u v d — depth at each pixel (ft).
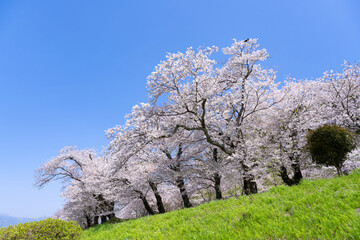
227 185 67.15
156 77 53.31
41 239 25.29
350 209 14.23
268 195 24.76
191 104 51.49
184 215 28.66
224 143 57.47
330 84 60.95
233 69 62.18
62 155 88.33
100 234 38.50
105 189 76.02
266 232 14.30
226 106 60.54
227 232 16.57
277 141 54.85
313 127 54.03
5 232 24.43
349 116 53.93
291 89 59.31
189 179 68.08
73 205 89.04
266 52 55.11
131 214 107.14
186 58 50.80
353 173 22.99
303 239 12.16
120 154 50.06
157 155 70.23
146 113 52.13
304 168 57.21
